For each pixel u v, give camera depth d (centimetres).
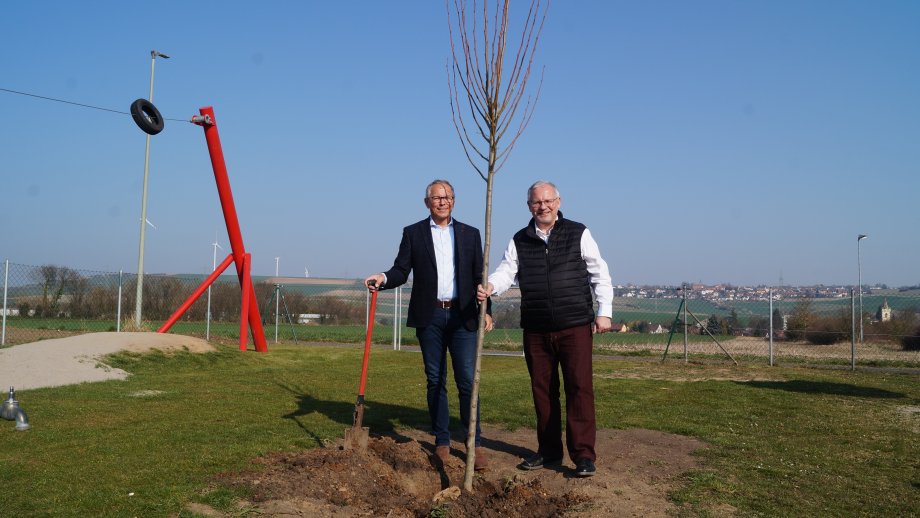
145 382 950
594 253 521
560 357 521
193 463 488
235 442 561
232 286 2844
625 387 1061
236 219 1411
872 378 1280
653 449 597
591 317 519
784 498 455
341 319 2889
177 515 386
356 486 459
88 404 741
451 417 758
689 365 1552
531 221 532
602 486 476
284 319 2772
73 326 1914
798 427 723
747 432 687
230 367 1190
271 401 812
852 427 727
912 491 481
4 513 377
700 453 584
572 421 510
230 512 398
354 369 1258
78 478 443
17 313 1955
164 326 1402
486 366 1438
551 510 437
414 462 511
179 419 665
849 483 498
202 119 1312
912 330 1920
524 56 470
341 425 661
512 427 697
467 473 466
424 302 541
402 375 1176
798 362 1680
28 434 571
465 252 545
